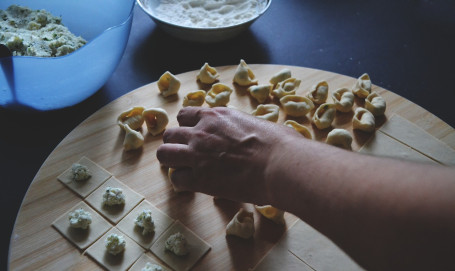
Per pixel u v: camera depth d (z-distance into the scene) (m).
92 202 0.78
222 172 0.66
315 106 1.00
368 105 0.98
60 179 0.81
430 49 1.29
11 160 0.93
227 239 0.74
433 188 0.44
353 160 0.52
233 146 0.65
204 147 0.68
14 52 0.95
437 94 1.16
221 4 1.23
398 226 0.44
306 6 1.41
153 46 1.22
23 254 0.70
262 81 1.05
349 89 1.02
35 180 0.80
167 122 0.92
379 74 1.20
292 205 0.56
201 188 0.69
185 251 0.71
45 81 0.89
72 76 0.91
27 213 0.75
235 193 0.66
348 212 0.48
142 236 0.74
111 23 1.13
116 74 1.13
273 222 0.77
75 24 1.14
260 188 0.62
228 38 1.15
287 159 0.58
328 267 0.71
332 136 0.90
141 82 1.12
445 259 0.42
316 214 0.52
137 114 0.93
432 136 0.94
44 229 0.73
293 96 0.98
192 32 1.09
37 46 0.96
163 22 1.07
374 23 1.36
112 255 0.71
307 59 1.23
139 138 0.87
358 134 0.94
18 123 1.00
